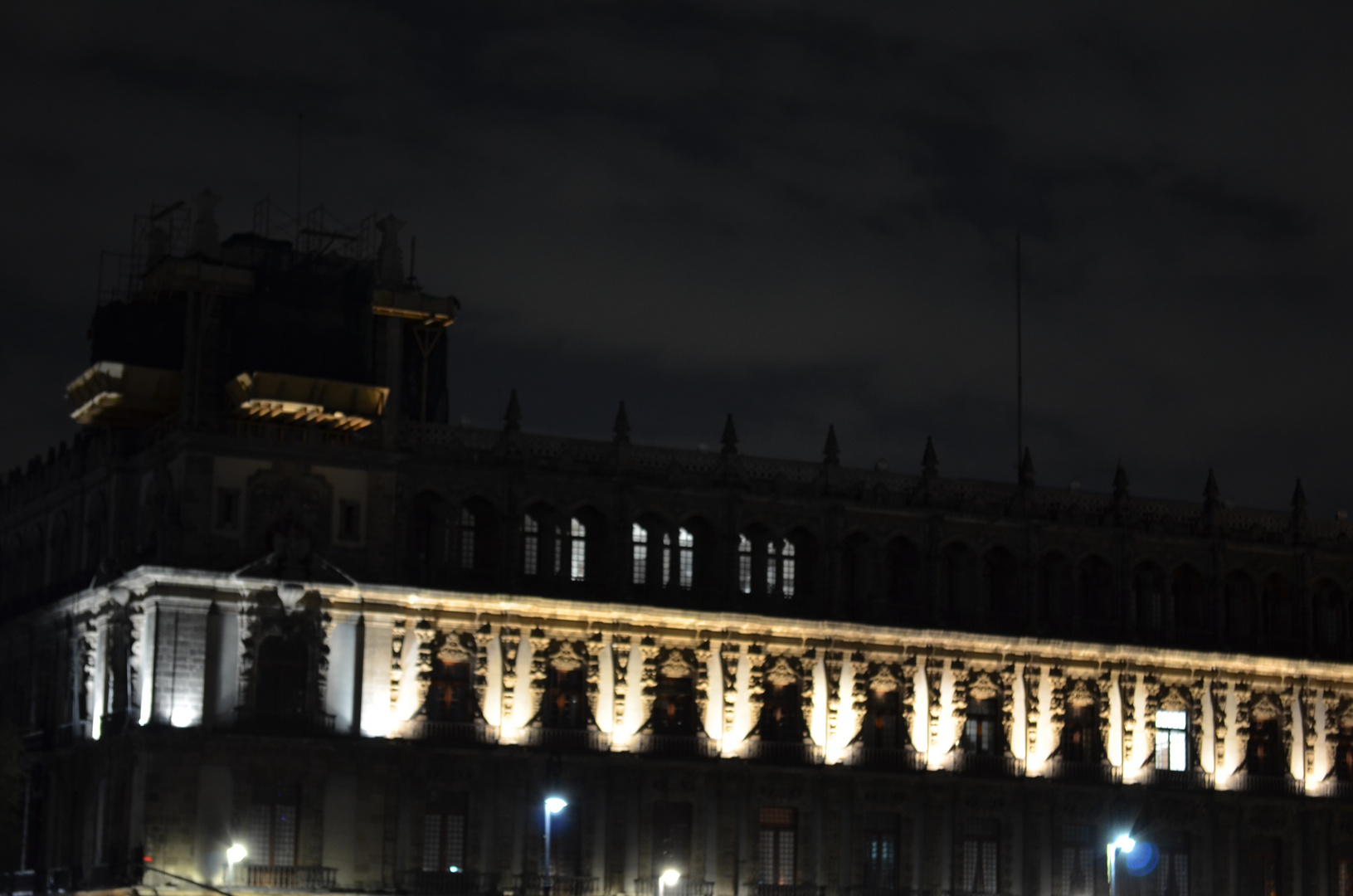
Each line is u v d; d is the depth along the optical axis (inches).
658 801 4662.9
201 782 4266.7
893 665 4918.8
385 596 4456.2
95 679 4618.6
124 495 4648.1
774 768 4734.3
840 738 4835.1
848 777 4808.1
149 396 4539.9
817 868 4766.2
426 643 4490.7
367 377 4441.4
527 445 4658.0
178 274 4416.8
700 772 4680.1
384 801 4389.8
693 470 4795.8
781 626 4800.7
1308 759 5339.6
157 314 4576.8
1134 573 5216.5
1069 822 5029.5
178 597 4296.3
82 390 4633.4
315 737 4340.6
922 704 4933.6
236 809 4281.5
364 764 4387.3
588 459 4702.3
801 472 4904.0
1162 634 5221.5
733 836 4692.4
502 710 4539.9
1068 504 5167.3
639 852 4611.2
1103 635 5157.5
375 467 4503.0
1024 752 5014.8
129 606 4424.2
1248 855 5231.3
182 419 4397.1
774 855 4756.4
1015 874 4953.3
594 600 4633.4
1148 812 5103.3
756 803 4729.3
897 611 4958.2
